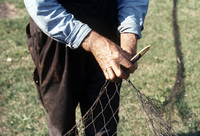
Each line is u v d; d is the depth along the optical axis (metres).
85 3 1.46
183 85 2.96
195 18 4.53
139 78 3.12
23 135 2.49
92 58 1.60
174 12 4.73
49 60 1.57
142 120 2.54
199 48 3.68
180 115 2.57
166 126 1.33
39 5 1.28
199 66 3.29
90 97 1.78
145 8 1.61
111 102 1.79
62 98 1.65
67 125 1.77
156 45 3.79
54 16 1.31
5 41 4.02
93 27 1.53
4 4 5.14
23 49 3.81
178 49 3.66
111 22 1.61
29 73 3.31
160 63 3.40
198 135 2.38
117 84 1.77
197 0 5.20
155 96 2.80
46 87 1.66
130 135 2.40
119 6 1.59
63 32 1.32
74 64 1.58
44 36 1.51
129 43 1.48
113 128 1.91
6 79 3.20
